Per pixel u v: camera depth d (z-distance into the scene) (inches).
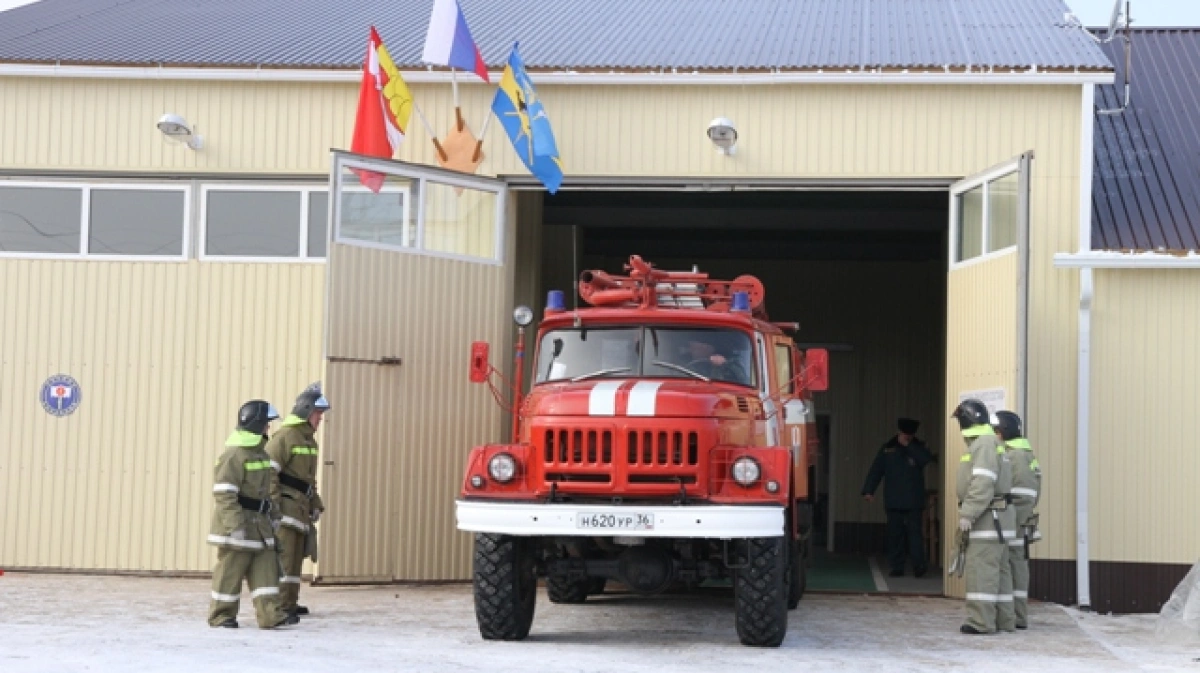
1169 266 491.5
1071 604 494.0
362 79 513.7
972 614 414.6
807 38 569.6
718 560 373.1
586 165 528.7
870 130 520.1
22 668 315.6
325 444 482.3
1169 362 496.1
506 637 374.9
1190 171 567.2
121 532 525.3
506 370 530.9
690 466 354.6
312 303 528.7
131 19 618.2
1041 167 507.2
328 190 519.2
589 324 406.0
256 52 547.8
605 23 611.8
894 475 625.0
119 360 530.0
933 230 731.4
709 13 637.3
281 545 398.9
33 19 615.5
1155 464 494.6
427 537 506.0
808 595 508.7
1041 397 498.9
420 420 506.6
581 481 358.6
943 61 517.3
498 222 533.6
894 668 344.5
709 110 526.6
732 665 338.6
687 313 398.9
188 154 534.9
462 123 527.8
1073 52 526.6
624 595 482.6
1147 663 370.9
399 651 352.2
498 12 639.1
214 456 526.0
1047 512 496.7
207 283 531.2
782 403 417.1
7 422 530.0
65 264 534.0
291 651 347.6
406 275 505.4
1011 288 472.4
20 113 538.3
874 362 795.4
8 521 527.2
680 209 676.1
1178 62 678.5
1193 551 491.5
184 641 359.6
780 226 682.2
